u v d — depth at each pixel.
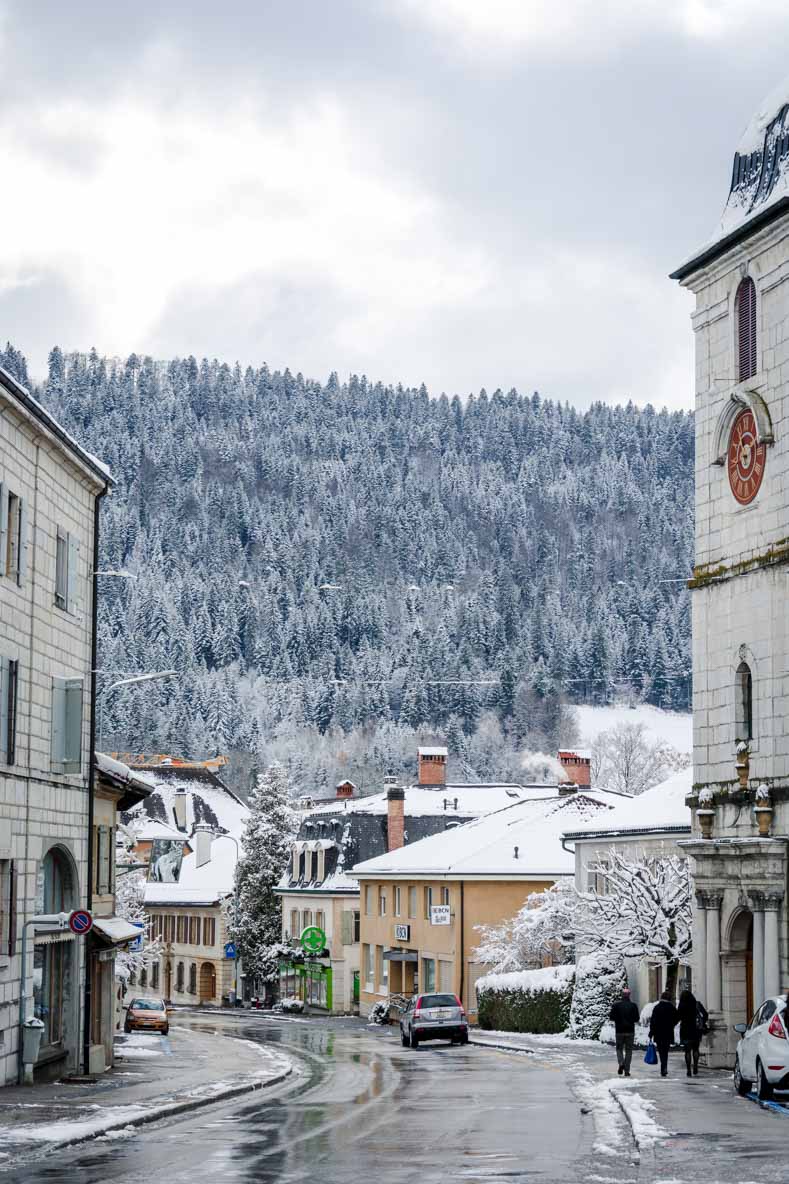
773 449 48.41
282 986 119.50
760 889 46.84
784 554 47.06
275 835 123.50
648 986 68.50
